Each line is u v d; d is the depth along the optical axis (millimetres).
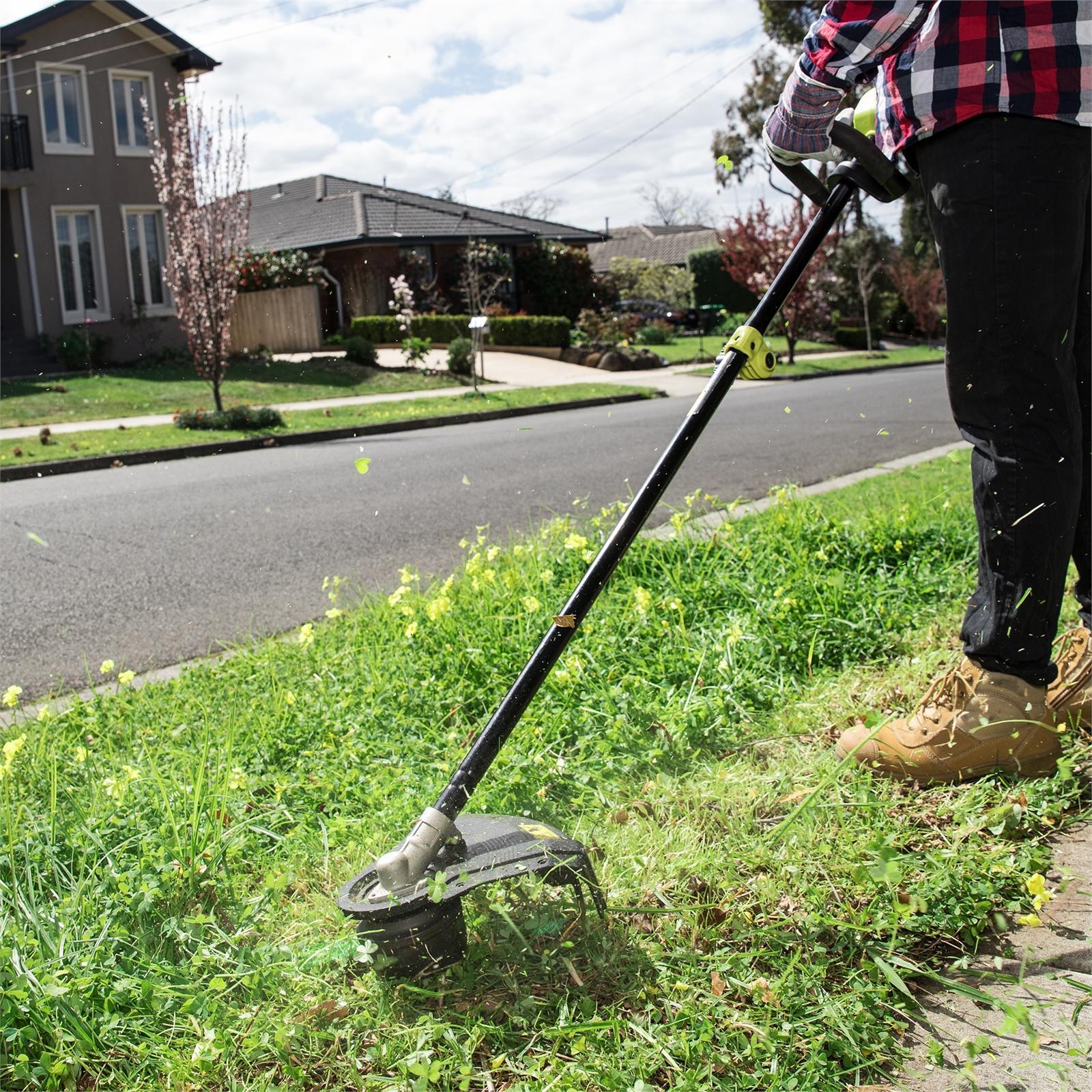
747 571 3953
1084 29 1987
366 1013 1606
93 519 7363
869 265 32781
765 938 1732
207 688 3303
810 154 2154
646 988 1615
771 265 28656
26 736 2785
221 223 14703
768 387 20125
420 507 7281
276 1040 1540
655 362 25391
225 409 16438
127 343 23312
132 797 2389
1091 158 2092
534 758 2439
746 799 2197
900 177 2051
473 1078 1482
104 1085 1551
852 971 1647
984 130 2041
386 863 1602
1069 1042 1497
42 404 17141
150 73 23094
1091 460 2344
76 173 22312
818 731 2605
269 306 26906
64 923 1837
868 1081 1476
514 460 9766
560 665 2914
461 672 3168
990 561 2201
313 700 3049
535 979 1683
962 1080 1452
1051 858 1968
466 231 31656
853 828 2055
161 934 1858
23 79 21312
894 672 2934
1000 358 2102
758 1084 1464
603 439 11359
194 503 7973
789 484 5707
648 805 2236
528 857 1667
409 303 23516
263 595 4977
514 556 4293
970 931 1775
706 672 2994
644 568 4094
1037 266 2053
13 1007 1610
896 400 15320
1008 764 2236
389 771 2518
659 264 46625
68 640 4367
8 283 21812
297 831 2227
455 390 20266
